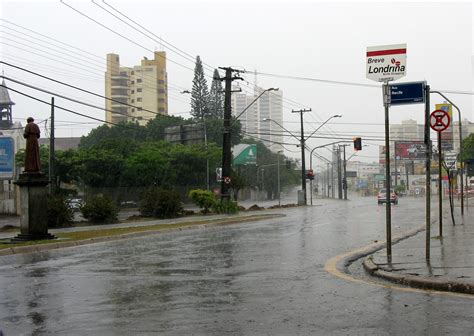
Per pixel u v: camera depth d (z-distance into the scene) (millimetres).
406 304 7672
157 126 88000
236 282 9961
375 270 10461
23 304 8344
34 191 19828
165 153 69375
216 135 87312
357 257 13430
